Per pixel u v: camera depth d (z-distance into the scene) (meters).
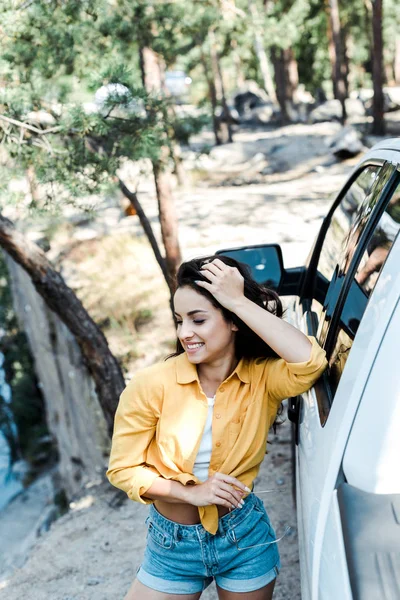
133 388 2.12
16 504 21.36
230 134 27.19
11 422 24.55
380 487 1.42
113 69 5.47
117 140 5.68
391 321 1.50
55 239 12.45
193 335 2.07
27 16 5.81
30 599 4.54
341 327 2.01
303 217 13.77
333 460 1.54
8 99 5.37
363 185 2.59
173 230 9.03
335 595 1.36
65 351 12.17
